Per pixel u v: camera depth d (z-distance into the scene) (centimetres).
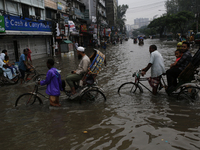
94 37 3703
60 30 2298
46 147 322
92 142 333
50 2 2177
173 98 575
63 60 1669
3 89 752
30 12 1783
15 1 1534
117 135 355
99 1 5072
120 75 931
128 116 441
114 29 7112
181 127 379
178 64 572
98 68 552
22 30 1603
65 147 320
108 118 435
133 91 642
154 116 436
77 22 3162
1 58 823
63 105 542
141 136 348
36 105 547
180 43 645
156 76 587
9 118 454
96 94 573
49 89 521
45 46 2109
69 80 560
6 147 326
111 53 2216
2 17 1313
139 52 2150
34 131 383
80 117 448
